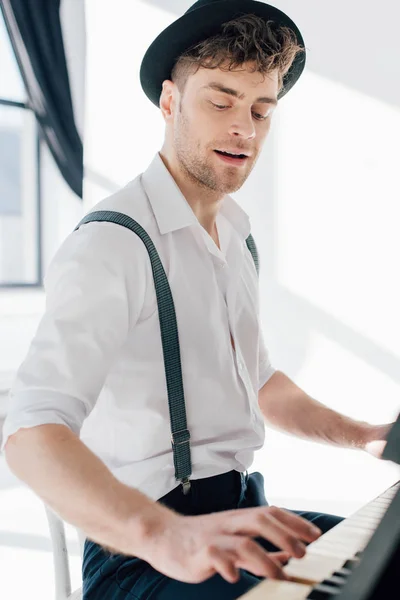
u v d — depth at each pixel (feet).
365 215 9.64
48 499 2.63
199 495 3.69
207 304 3.89
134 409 3.67
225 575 1.90
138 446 3.67
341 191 9.82
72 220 12.98
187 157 3.89
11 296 13.20
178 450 3.64
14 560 8.59
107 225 3.53
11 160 19.93
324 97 9.90
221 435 3.87
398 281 9.42
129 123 11.59
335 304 9.92
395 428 1.89
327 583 1.67
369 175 9.60
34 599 7.57
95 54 11.93
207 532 2.12
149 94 4.42
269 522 2.06
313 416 4.46
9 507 10.27
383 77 9.41
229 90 3.69
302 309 10.20
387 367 9.55
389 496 2.96
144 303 3.63
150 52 4.03
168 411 3.68
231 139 3.76
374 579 1.29
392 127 9.39
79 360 3.14
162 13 11.00
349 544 2.14
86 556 3.69
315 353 10.11
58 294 3.29
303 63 4.64
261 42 3.71
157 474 3.65
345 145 9.76
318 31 9.89
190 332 3.80
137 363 3.65
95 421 3.76
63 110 12.23
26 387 3.01
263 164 10.43
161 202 3.87
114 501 2.47
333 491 9.88
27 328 13.03
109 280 3.35
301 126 10.09
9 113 13.57
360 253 9.70
